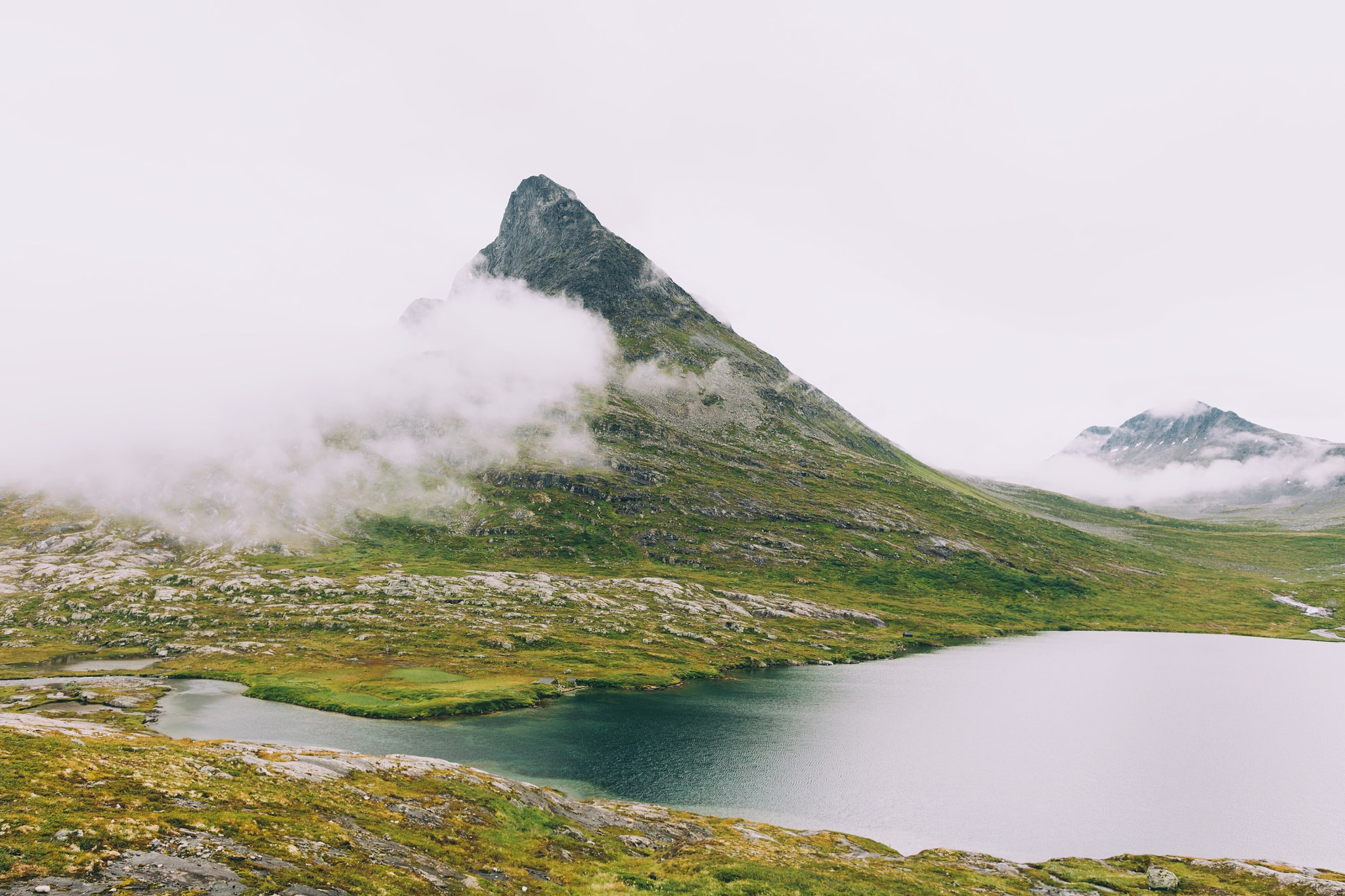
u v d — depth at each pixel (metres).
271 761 48.97
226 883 27.38
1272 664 179.12
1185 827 75.62
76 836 28.11
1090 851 69.25
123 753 42.38
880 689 143.50
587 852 48.81
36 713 100.12
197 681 131.50
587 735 103.88
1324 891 50.66
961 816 77.88
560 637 175.25
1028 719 120.94
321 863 32.50
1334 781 90.56
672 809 71.50
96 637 159.62
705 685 146.00
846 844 62.59
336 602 191.75
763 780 87.44
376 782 51.56
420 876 34.91
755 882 42.56
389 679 134.75
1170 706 131.62
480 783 57.41
